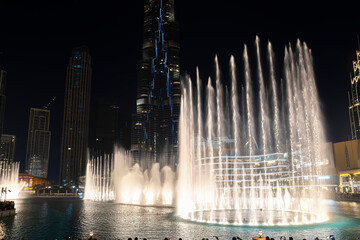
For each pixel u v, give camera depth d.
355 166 130.25
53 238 30.48
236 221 40.38
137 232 32.88
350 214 47.19
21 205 78.00
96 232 33.38
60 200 107.06
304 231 32.25
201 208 64.19
